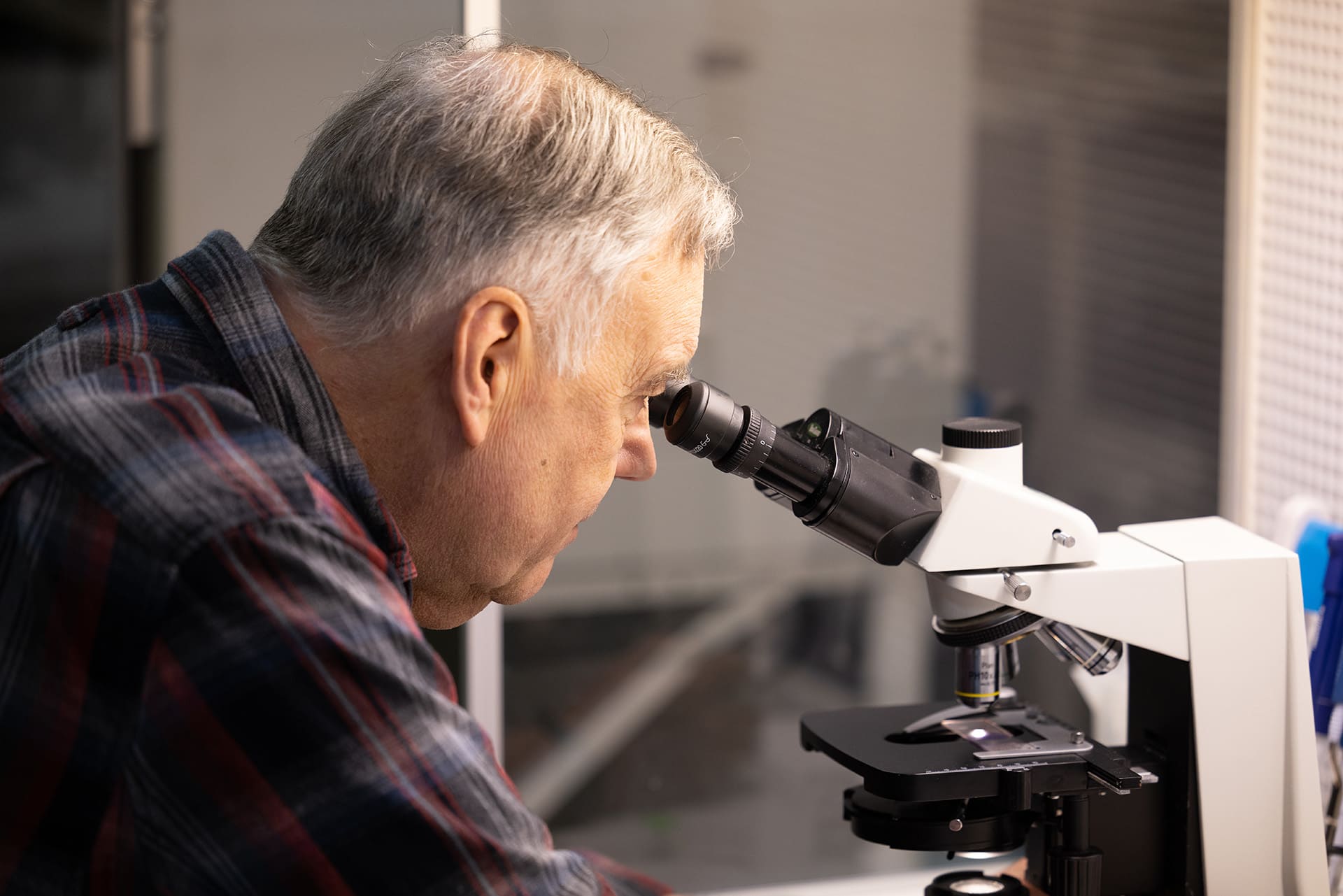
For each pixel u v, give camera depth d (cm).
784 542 243
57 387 156
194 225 253
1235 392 231
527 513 166
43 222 256
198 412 155
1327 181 217
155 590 151
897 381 240
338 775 151
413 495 164
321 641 151
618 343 165
